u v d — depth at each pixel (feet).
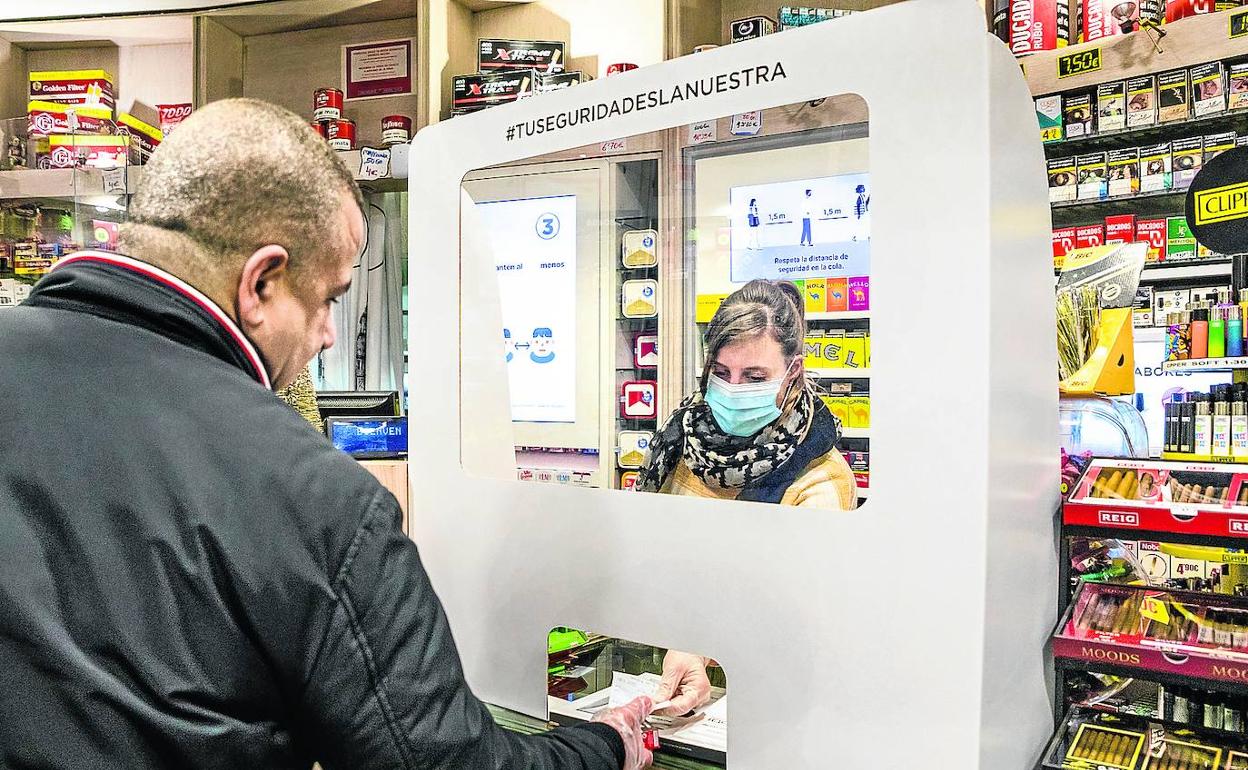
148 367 2.53
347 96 12.17
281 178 2.73
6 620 2.27
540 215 3.35
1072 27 8.71
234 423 2.47
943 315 2.38
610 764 2.90
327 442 2.62
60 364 2.52
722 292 2.88
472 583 3.68
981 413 2.32
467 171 3.61
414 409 3.91
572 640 3.53
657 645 3.03
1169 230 8.27
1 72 12.54
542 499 3.39
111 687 2.24
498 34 11.50
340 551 2.38
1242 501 2.72
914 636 2.46
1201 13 7.50
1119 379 3.51
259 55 12.46
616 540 3.15
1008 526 2.51
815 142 2.64
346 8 11.50
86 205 10.57
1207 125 7.84
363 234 3.12
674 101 2.94
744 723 2.83
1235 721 2.95
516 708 3.54
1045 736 3.00
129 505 2.34
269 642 2.34
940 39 2.36
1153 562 3.78
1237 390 3.95
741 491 2.86
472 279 3.63
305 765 2.60
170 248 2.70
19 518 2.34
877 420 2.51
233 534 2.34
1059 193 8.76
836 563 2.60
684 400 3.00
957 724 2.39
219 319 2.69
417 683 2.43
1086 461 3.55
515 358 3.45
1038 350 2.78
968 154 2.32
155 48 12.69
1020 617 2.67
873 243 2.50
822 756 2.65
